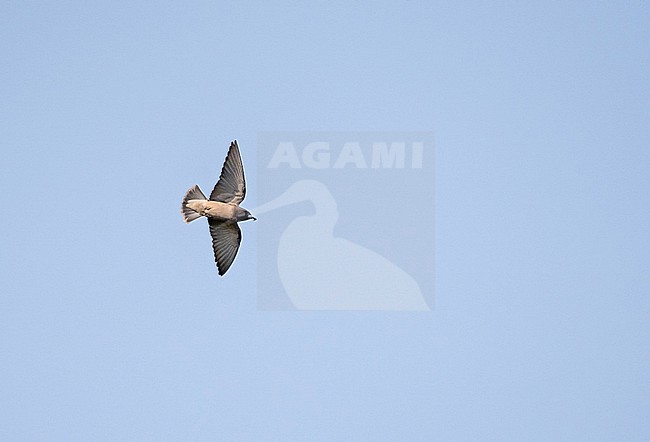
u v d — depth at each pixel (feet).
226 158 44.52
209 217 44.21
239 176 44.50
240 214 44.11
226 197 44.65
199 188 44.60
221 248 44.70
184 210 44.37
